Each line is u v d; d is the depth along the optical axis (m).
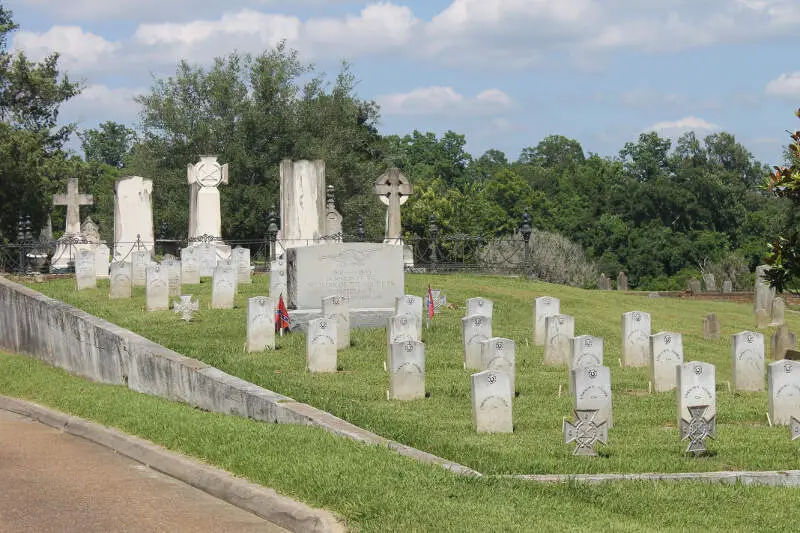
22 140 52.81
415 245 50.84
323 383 19.97
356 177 69.12
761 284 37.59
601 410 16.97
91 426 15.91
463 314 29.06
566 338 22.97
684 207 97.56
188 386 17.56
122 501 12.13
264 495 11.70
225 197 62.97
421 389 18.94
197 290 31.27
